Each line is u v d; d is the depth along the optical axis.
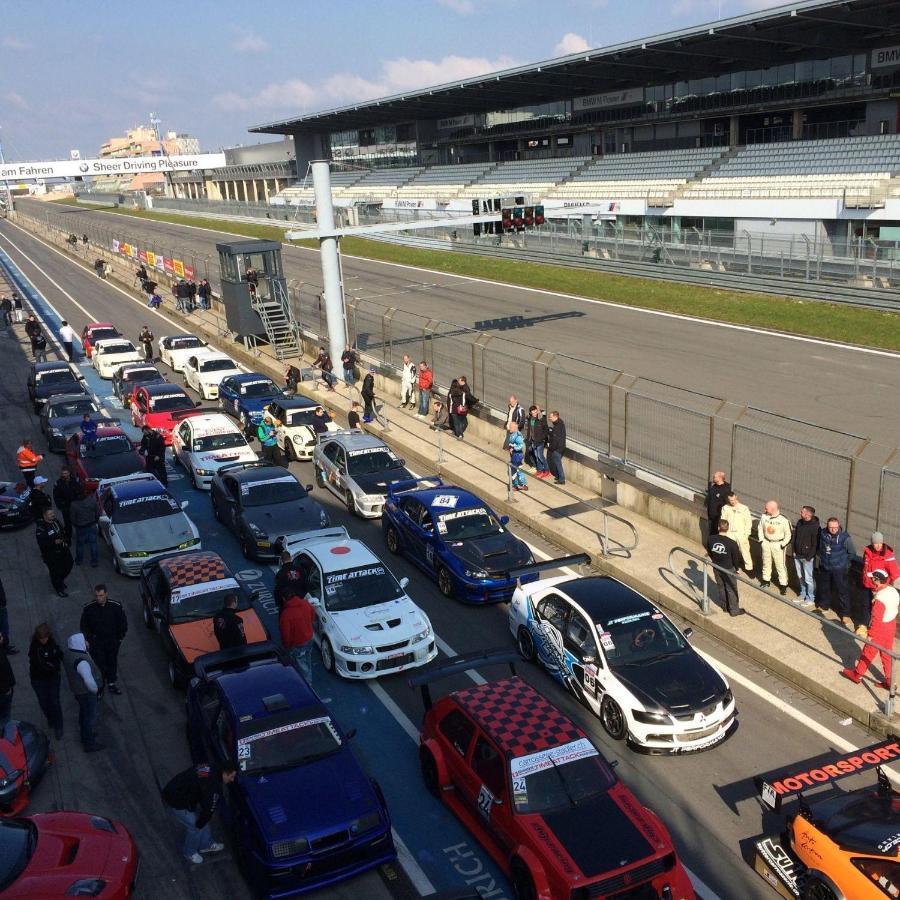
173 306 50.88
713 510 16.09
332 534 17.53
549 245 58.56
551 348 33.97
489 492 20.84
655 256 50.78
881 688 12.12
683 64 56.53
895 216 41.31
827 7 42.09
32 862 8.36
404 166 94.81
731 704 11.49
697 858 9.35
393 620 13.52
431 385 27.80
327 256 31.14
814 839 8.44
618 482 19.66
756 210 48.84
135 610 16.09
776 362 30.58
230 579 14.48
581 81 65.31
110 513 18.55
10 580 17.61
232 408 28.89
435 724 10.62
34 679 11.87
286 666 11.45
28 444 21.78
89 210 137.88
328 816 9.16
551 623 13.03
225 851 9.86
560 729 9.78
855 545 15.97
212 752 10.41
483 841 9.57
